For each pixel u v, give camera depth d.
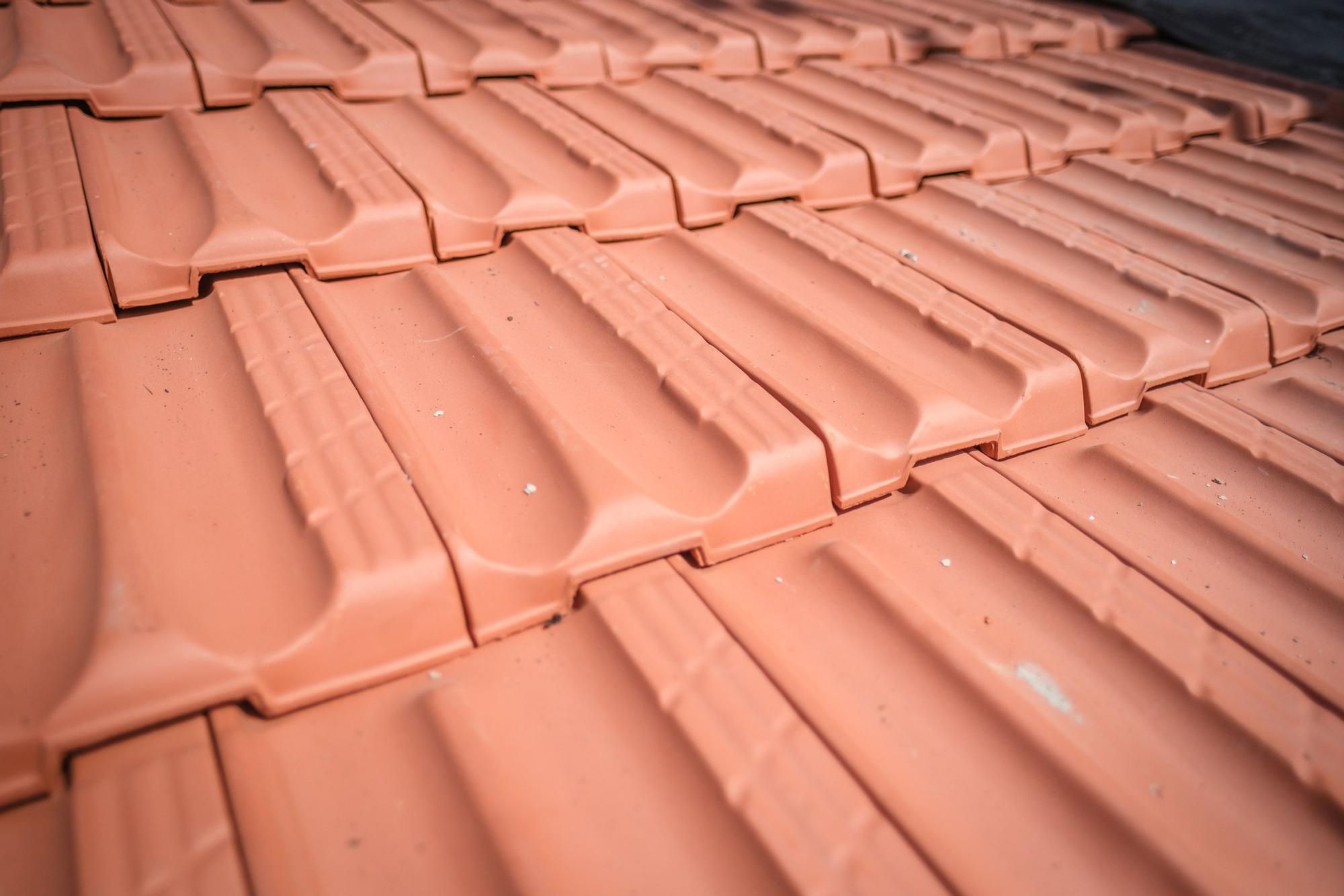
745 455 1.40
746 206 2.29
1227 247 2.39
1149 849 1.03
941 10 3.80
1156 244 2.44
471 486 1.33
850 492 1.48
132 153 2.00
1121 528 1.56
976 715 1.18
